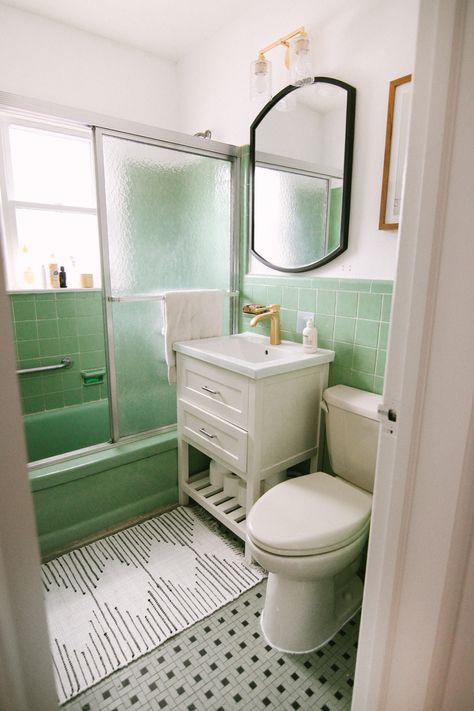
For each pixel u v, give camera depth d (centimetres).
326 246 177
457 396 63
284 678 124
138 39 233
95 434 266
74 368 260
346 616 144
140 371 201
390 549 76
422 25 59
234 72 216
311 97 174
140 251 190
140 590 157
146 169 186
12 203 235
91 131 168
